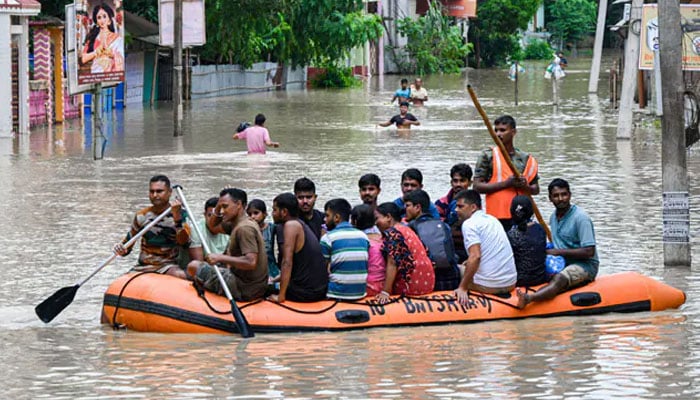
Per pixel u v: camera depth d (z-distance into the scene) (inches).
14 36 1348.4
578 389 374.0
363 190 534.6
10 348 444.1
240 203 475.8
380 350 432.5
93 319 496.1
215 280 474.0
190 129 1427.2
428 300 484.1
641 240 665.0
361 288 479.2
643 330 464.1
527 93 2239.2
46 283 565.9
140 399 370.3
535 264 501.7
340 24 2372.0
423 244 496.1
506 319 488.1
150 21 2016.5
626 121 1258.0
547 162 1053.8
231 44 2164.1
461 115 1672.0
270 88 2429.9
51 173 985.5
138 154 1138.7
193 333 464.4
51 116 1503.4
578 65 3649.1
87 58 1111.6
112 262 617.6
